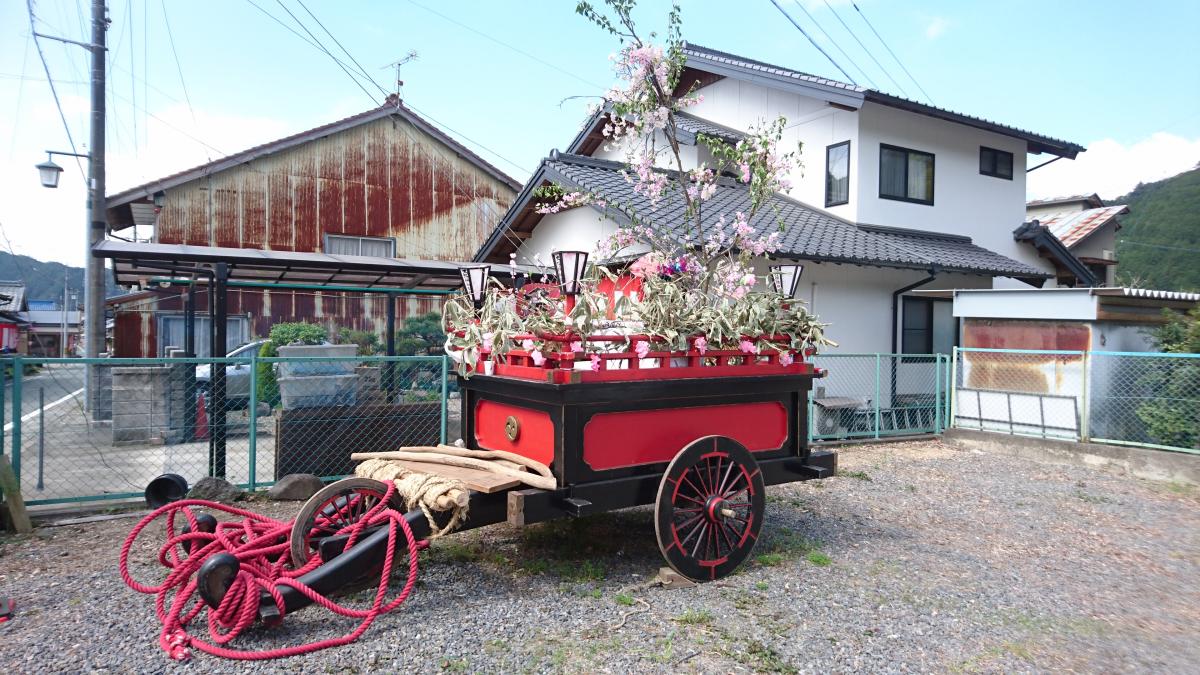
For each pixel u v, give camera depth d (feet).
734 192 37.06
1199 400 23.98
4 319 91.35
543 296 14.15
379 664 9.50
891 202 36.86
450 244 53.93
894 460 26.21
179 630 10.00
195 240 45.03
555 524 16.38
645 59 22.31
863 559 14.46
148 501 15.58
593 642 10.27
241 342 45.21
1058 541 16.28
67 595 11.87
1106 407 26.78
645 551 14.75
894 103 33.91
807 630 10.89
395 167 51.85
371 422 22.06
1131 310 27.61
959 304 30.89
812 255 28.12
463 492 11.18
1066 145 42.29
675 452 13.25
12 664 9.37
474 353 13.10
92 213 35.22
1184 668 10.10
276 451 20.86
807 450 15.21
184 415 24.99
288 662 9.52
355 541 11.28
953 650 10.37
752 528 13.52
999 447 28.25
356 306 48.80
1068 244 48.73
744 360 14.40
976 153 40.86
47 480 20.52
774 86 37.04
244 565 10.34
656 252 22.98
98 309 35.53
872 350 33.78
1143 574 14.10
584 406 11.91
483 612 11.32
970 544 15.84
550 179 34.14
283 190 47.88
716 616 11.33
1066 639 10.93
